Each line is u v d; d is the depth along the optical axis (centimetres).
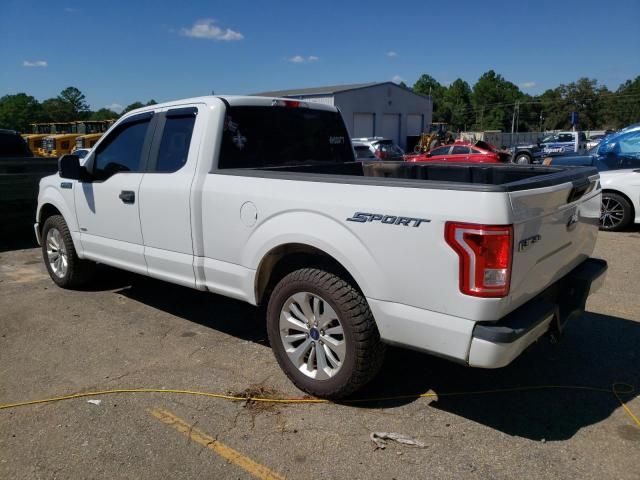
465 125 12962
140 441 315
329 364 350
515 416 338
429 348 299
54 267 604
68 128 3750
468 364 288
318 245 332
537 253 302
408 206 295
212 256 406
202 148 411
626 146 978
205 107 418
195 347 443
